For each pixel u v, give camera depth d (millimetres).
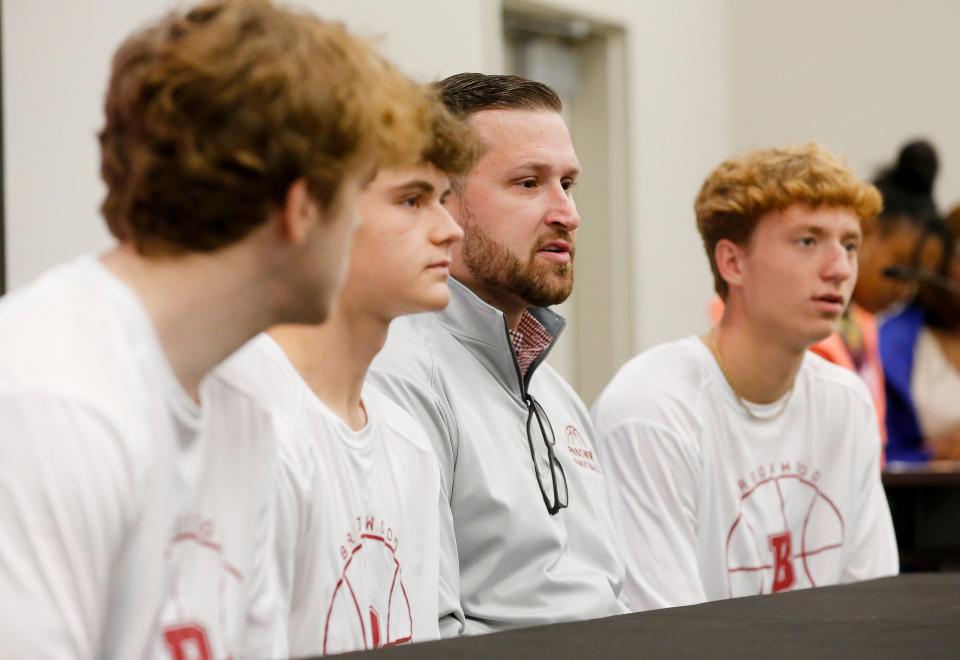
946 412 5945
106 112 1416
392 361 2559
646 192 8523
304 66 1374
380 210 2029
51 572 1203
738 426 3316
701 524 3236
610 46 8312
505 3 7465
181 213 1362
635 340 8367
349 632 1944
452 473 2570
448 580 2393
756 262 3279
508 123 2695
